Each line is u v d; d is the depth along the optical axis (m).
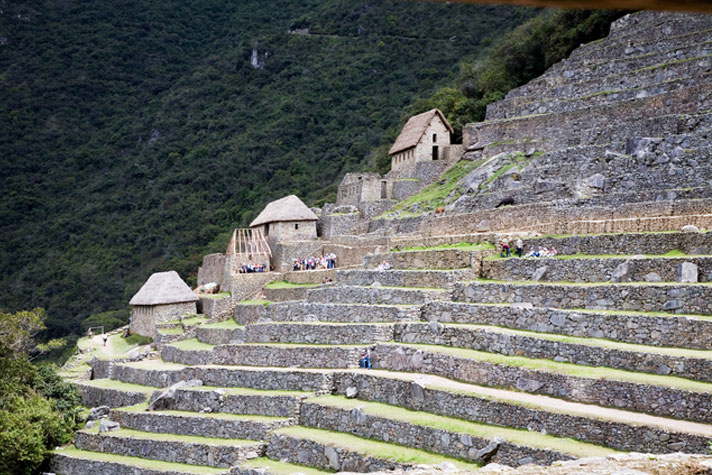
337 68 197.62
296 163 164.00
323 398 47.31
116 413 60.00
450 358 44.03
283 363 54.50
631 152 61.00
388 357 48.41
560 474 23.25
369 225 81.94
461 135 91.50
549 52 94.00
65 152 193.62
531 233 56.00
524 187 65.31
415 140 84.81
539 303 46.62
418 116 89.19
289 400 48.34
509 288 48.56
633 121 65.69
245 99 199.50
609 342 40.16
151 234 155.38
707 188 52.28
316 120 180.00
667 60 73.50
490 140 80.31
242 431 48.62
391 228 75.62
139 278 140.88
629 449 32.03
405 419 40.34
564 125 73.38
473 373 42.38
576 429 34.03
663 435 31.05
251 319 70.25
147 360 76.50
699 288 39.66
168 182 172.12
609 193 59.50
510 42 106.25
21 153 190.88
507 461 33.97
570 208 57.44
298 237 85.25
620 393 35.38
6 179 183.00
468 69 115.44
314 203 127.62
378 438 41.44
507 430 36.34
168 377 64.94
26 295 144.88
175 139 190.75
